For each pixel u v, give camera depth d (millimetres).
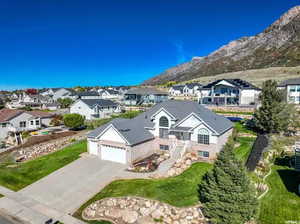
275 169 21344
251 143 27609
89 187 20672
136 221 16047
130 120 30219
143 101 65875
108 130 26047
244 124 34344
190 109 29297
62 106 82625
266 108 28828
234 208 13672
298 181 18781
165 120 27891
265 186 17969
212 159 24766
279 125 27625
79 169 24312
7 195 20188
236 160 14641
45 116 46875
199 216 15609
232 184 14016
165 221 15742
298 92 48562
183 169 22453
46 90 132000
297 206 15414
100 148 26812
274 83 29531
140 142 25828
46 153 31281
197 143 25781
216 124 26219
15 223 16203
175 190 18500
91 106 50875
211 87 55719
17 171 25141
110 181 21297
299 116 30922
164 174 21375
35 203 18766
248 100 51938
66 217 16797
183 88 85688
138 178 21375
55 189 20766
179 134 27297
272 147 25344
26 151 31609
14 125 41969
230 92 53688
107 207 17453
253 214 14078
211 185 14844
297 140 26469
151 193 18219
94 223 16094
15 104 84688
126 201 17625
